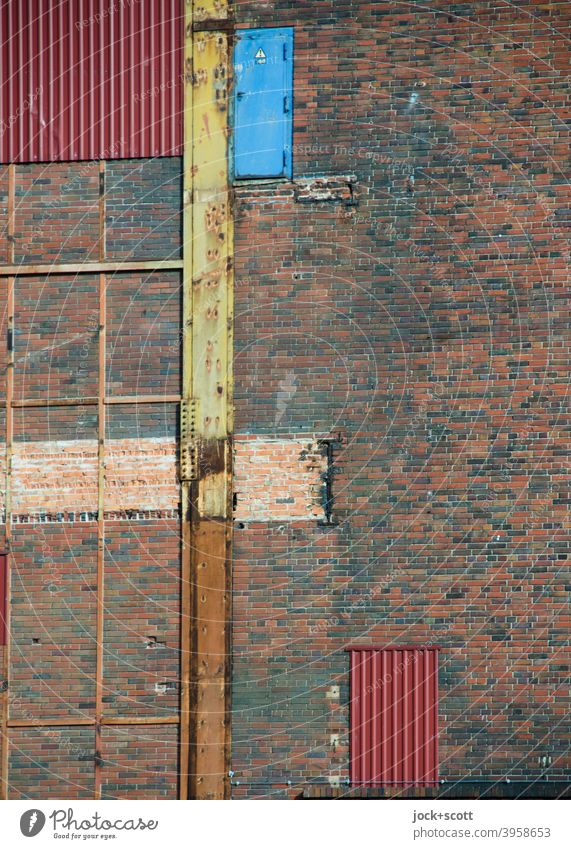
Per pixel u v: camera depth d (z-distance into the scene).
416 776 47.78
